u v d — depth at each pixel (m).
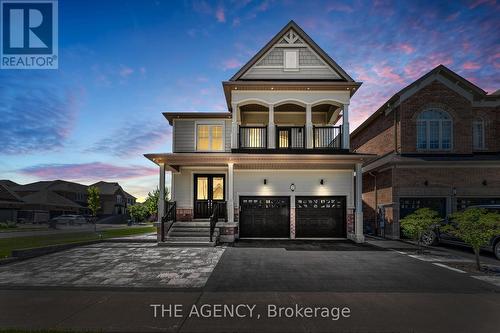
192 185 17.91
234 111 17.47
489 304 6.54
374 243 15.59
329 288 7.62
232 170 16.05
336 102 17.55
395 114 18.86
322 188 17.20
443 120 18.55
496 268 9.73
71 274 9.03
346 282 8.16
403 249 13.65
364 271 9.41
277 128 17.69
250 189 17.27
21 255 11.74
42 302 6.61
